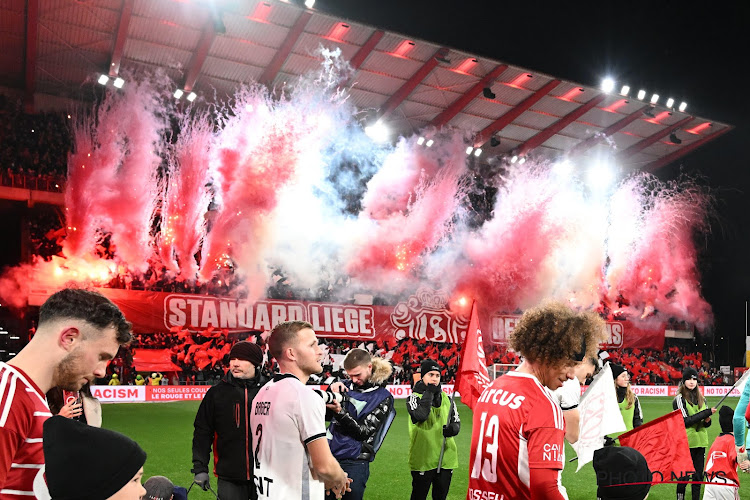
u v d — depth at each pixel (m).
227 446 4.75
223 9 24.39
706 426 7.78
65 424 1.61
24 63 26.69
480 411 2.93
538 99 32.91
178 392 21.06
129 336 2.38
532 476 2.56
